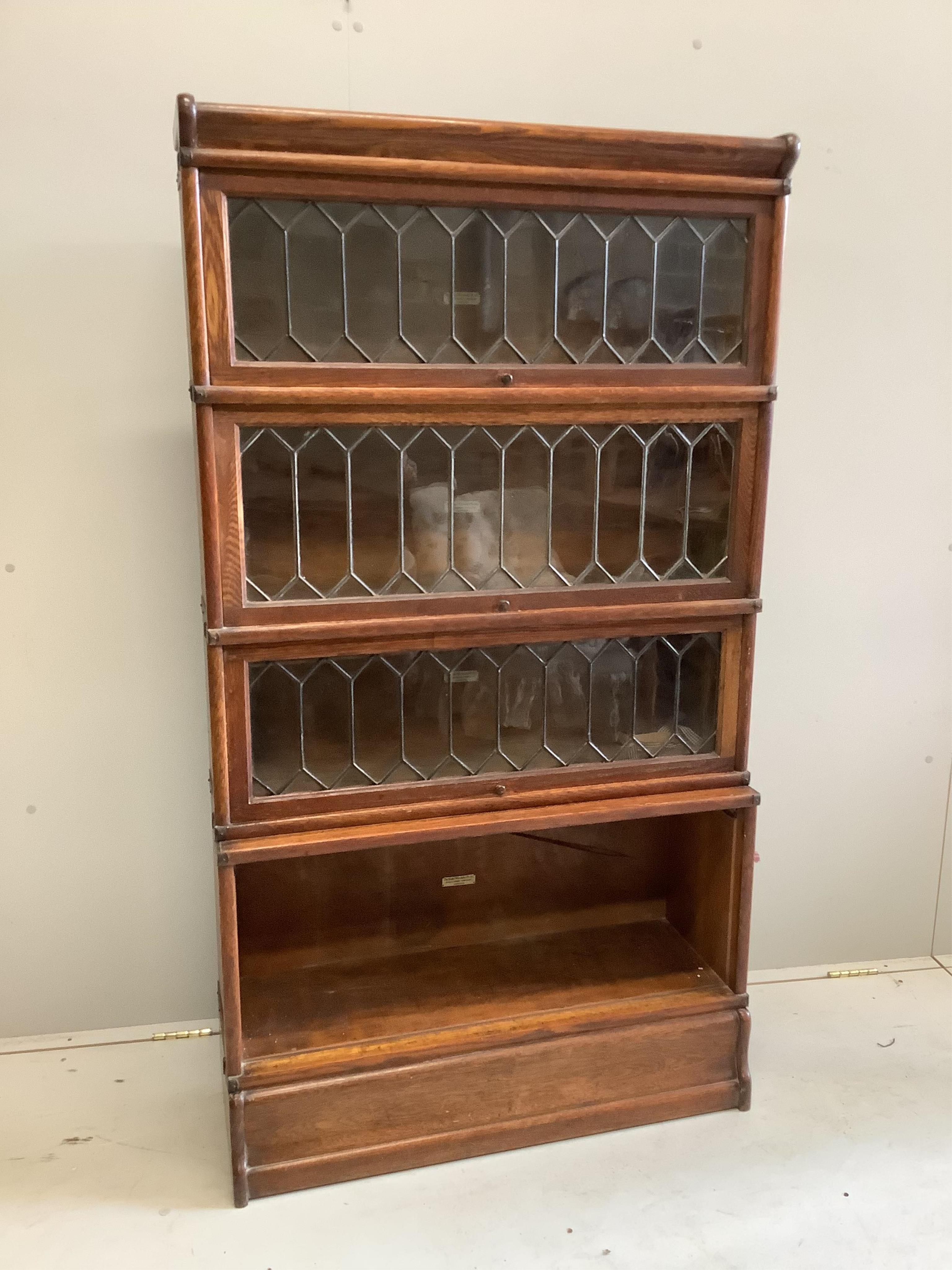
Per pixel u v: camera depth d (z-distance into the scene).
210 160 1.21
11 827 1.77
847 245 1.84
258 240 1.29
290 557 1.38
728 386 1.46
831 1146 1.61
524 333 1.40
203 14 1.56
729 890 1.67
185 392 1.67
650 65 1.73
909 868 2.16
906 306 1.89
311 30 1.60
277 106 1.39
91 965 1.86
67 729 1.75
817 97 1.79
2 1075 1.77
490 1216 1.47
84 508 1.68
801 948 2.16
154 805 1.81
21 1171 1.55
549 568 1.48
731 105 1.77
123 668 1.75
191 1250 1.40
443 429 1.40
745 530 1.53
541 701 1.54
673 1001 1.66
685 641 1.58
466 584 1.45
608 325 1.43
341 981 1.71
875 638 2.02
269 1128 1.49
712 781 1.61
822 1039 1.90
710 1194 1.51
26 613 1.70
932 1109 1.70
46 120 1.55
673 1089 1.67
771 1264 1.38
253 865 1.68
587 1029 1.60
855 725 2.06
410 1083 1.54
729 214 1.42
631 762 1.58
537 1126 1.61
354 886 1.75
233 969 1.43
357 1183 1.54
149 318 1.64
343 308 1.33
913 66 1.81
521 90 1.69
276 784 1.45
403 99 1.65
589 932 1.89
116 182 1.59
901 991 2.07
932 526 1.99
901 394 1.92
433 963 1.77
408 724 1.49
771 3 1.74
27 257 1.58
